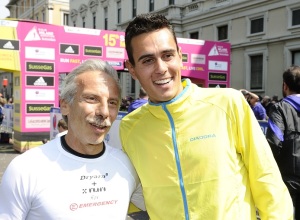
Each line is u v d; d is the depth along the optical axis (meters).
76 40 9.82
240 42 19.58
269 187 1.66
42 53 9.37
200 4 22.02
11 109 13.09
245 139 1.75
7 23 8.92
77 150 1.64
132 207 2.11
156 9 24.83
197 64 11.98
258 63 19.17
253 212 1.72
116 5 29.45
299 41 16.67
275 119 3.22
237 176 1.72
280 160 3.21
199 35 22.16
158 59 1.70
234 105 1.78
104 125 1.62
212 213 1.65
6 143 12.05
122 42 10.45
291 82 3.39
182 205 1.72
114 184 1.68
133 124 1.96
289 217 1.65
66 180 1.56
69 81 1.65
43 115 9.52
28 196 1.50
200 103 1.81
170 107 1.78
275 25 17.73
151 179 1.82
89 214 1.57
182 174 1.75
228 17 20.20
